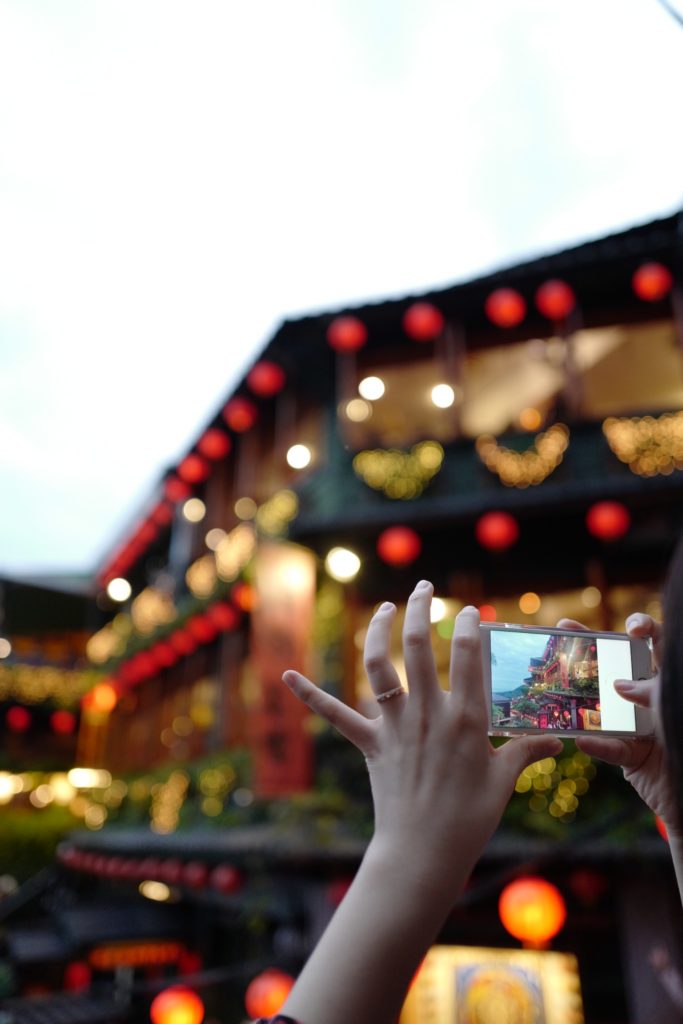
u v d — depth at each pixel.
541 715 1.12
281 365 10.00
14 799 18.11
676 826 1.05
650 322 8.30
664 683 0.74
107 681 15.94
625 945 5.65
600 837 5.83
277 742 7.51
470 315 8.88
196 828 9.34
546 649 1.17
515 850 5.79
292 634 7.94
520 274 8.39
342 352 9.20
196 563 12.88
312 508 8.80
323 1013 0.75
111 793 13.52
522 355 8.73
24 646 20.92
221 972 5.93
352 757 7.48
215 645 11.38
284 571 8.16
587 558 7.86
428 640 0.96
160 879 8.78
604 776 6.38
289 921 6.71
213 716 10.98
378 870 0.84
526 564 8.07
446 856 0.84
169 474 13.38
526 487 7.88
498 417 9.27
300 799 7.08
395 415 9.58
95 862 10.86
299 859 6.39
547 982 5.83
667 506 7.47
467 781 0.89
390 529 8.06
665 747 0.73
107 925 10.15
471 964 6.05
